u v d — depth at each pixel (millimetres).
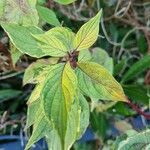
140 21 519
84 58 284
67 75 216
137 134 310
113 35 490
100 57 384
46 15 304
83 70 242
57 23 305
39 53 251
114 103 411
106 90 246
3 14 284
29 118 290
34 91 266
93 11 469
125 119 469
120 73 451
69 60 232
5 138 435
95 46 472
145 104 422
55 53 231
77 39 229
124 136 337
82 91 254
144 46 508
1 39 376
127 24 506
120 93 245
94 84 245
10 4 284
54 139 271
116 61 488
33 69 318
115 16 476
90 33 227
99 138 432
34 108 288
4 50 365
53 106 209
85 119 279
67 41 230
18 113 438
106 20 487
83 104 276
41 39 224
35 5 287
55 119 206
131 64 507
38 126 262
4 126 422
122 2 495
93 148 454
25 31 252
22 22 285
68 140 232
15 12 285
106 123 450
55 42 226
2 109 431
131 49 508
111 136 456
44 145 436
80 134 282
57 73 218
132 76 435
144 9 521
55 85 214
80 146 446
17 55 309
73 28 422
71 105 210
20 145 440
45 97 211
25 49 250
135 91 419
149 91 439
